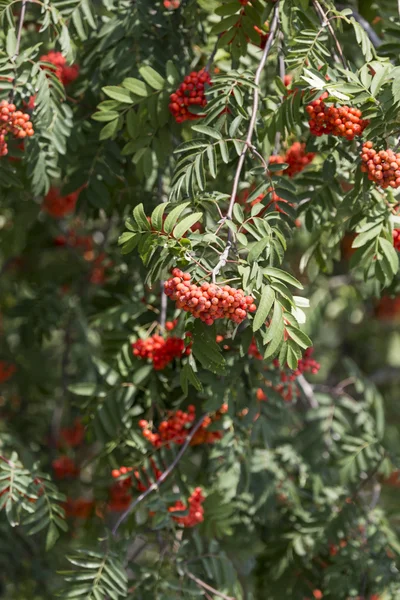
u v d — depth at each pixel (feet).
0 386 17.47
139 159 10.52
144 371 11.14
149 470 10.84
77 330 16.14
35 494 10.44
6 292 18.34
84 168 11.33
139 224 7.82
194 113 9.74
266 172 9.07
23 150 11.11
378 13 12.17
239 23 9.96
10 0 9.93
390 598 12.55
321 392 15.39
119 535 13.34
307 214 10.52
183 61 11.22
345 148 9.98
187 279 7.31
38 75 9.83
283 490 13.67
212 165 8.83
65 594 9.75
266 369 10.92
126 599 10.80
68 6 10.35
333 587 12.50
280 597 13.26
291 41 9.30
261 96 10.33
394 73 8.52
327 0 9.87
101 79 11.23
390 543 12.94
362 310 20.34
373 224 9.21
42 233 17.29
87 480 17.38
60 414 17.58
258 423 11.52
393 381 20.83
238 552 13.82
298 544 13.17
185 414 10.76
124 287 12.94
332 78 8.81
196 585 11.13
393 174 8.30
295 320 7.64
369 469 14.16
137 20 10.74
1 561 14.64
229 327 9.26
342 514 13.17
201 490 11.16
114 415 11.23
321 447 14.40
